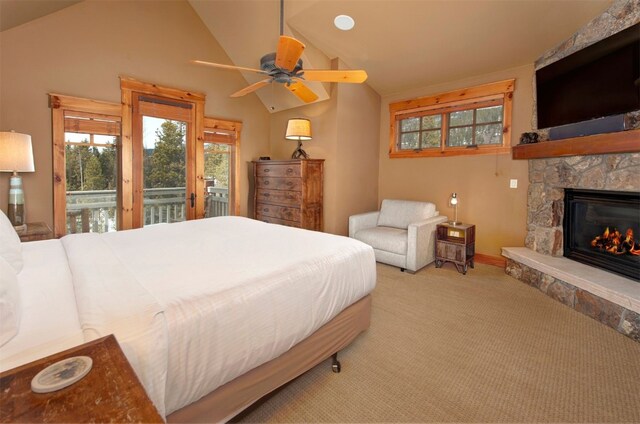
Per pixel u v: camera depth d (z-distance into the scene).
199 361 1.15
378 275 3.68
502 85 3.87
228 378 1.27
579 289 2.71
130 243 2.09
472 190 4.21
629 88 2.49
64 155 3.33
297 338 1.55
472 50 3.68
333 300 1.79
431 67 4.12
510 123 3.85
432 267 3.99
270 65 2.51
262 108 5.27
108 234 2.36
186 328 1.12
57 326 1.00
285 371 1.56
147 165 3.96
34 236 2.89
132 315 1.05
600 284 2.52
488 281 3.47
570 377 1.85
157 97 3.99
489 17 3.19
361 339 2.29
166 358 1.03
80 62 3.39
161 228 2.61
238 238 2.26
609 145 2.53
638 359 2.02
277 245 2.06
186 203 4.34
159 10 3.97
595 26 2.84
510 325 2.48
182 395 1.11
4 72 2.97
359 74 2.55
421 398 1.69
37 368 0.69
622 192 2.67
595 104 2.79
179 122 4.22
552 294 3.01
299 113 4.91
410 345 2.21
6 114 2.99
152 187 4.02
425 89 4.59
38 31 3.12
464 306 2.84
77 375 0.67
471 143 4.21
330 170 4.55
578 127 2.93
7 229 1.53
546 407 1.61
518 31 3.28
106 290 1.22
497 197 4.01
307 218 4.41
